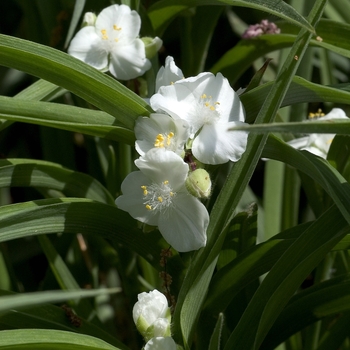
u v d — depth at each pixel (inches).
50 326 32.2
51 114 31.7
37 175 32.9
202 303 31.4
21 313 32.0
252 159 30.9
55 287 36.1
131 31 33.8
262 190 39.7
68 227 31.8
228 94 31.4
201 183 30.7
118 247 34.5
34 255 38.7
